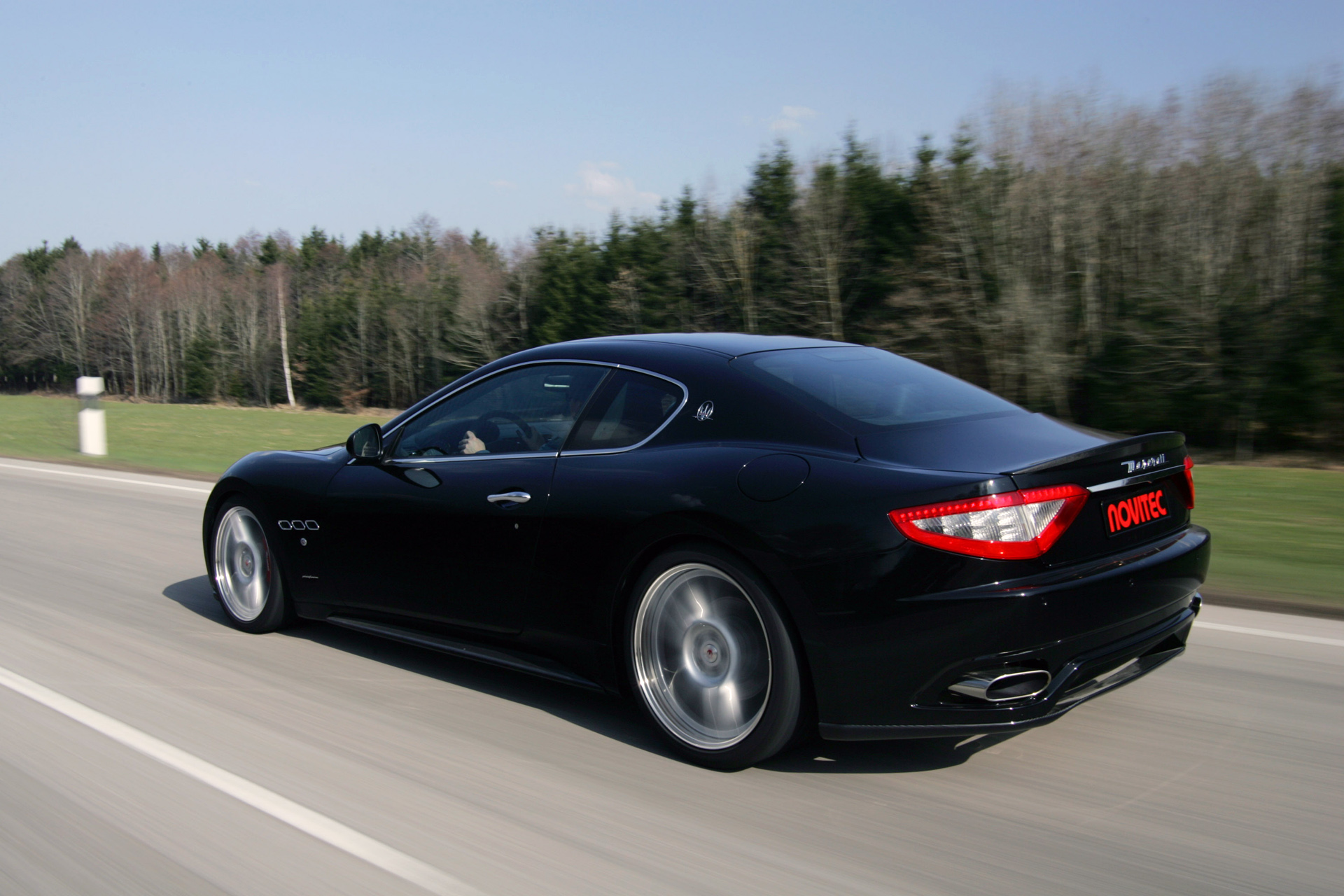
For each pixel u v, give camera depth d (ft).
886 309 138.41
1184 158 101.76
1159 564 9.70
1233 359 98.63
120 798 9.29
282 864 8.04
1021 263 115.14
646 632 10.55
